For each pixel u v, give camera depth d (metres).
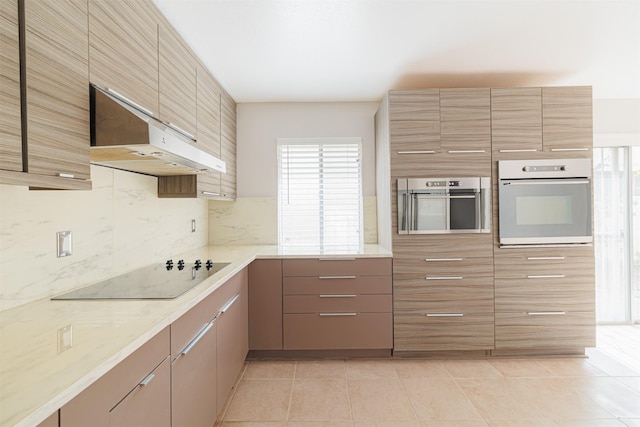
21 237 1.30
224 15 1.91
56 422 0.73
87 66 1.21
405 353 2.82
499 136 2.73
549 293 2.74
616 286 3.55
